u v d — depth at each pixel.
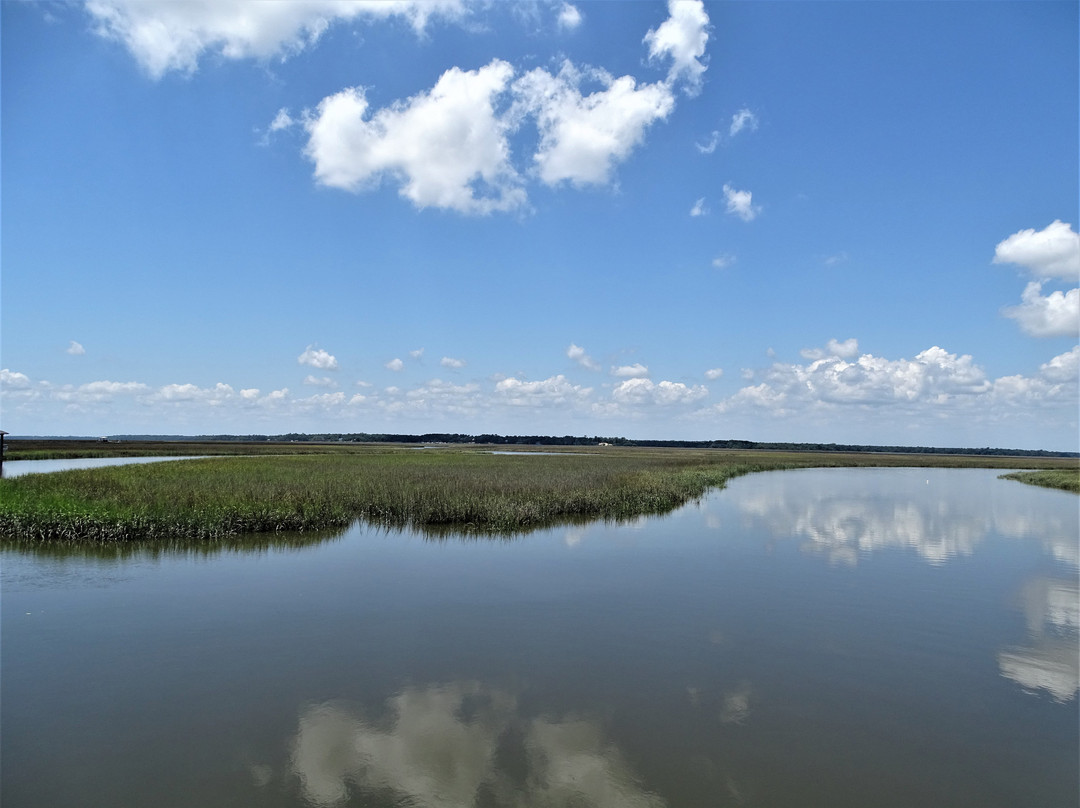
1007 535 23.42
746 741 7.68
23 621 11.80
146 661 9.98
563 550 19.02
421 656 10.34
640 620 12.33
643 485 33.31
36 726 7.87
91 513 18.94
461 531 22.00
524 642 11.04
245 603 13.08
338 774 6.86
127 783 6.64
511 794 6.52
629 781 6.78
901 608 13.38
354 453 77.38
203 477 30.66
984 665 10.23
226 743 7.50
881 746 7.60
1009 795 6.62
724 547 19.92
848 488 44.97
